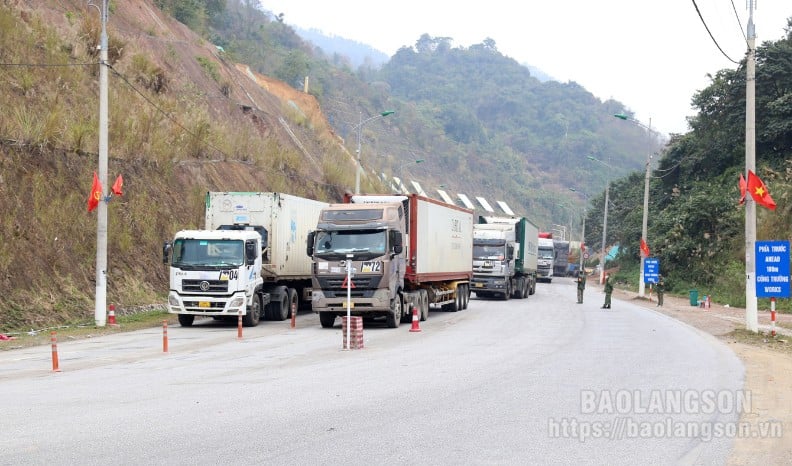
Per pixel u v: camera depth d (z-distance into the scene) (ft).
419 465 26.40
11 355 60.49
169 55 174.50
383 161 328.49
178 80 168.55
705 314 121.08
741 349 68.54
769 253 81.92
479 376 47.73
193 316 86.58
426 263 96.58
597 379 46.78
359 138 162.30
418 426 32.78
